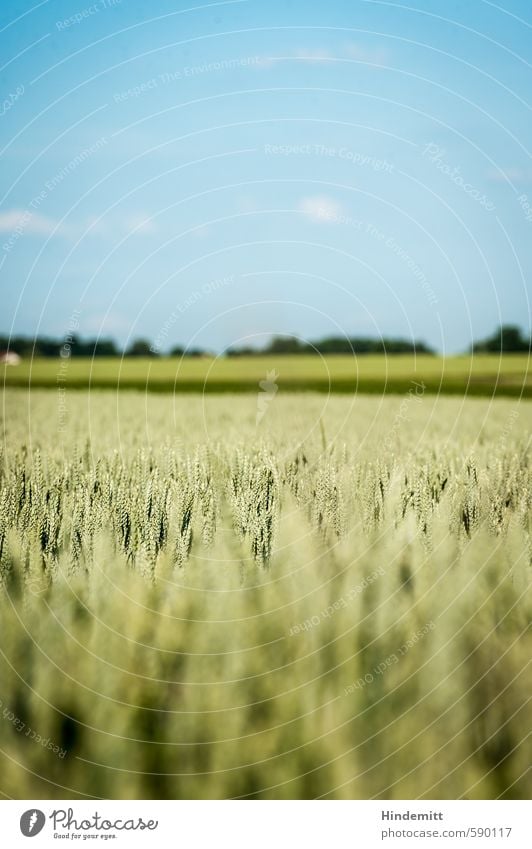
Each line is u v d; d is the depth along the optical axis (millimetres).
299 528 3406
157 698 2410
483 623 2686
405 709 2385
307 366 26984
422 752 2309
